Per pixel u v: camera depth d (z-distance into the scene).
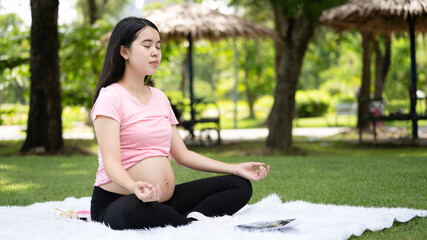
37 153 8.62
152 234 2.34
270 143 9.14
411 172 5.01
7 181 5.06
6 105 21.94
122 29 2.65
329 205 3.19
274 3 8.62
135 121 2.62
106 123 2.54
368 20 9.71
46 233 2.40
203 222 2.52
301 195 3.85
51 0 8.63
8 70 11.64
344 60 29.20
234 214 2.95
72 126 19.70
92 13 15.19
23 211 3.11
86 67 12.06
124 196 2.50
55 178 5.21
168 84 25.64
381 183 4.32
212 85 43.62
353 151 8.81
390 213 2.85
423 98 9.25
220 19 9.33
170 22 9.12
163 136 2.70
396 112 9.28
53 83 8.81
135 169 2.62
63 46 11.40
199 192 2.80
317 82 34.75
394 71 13.05
